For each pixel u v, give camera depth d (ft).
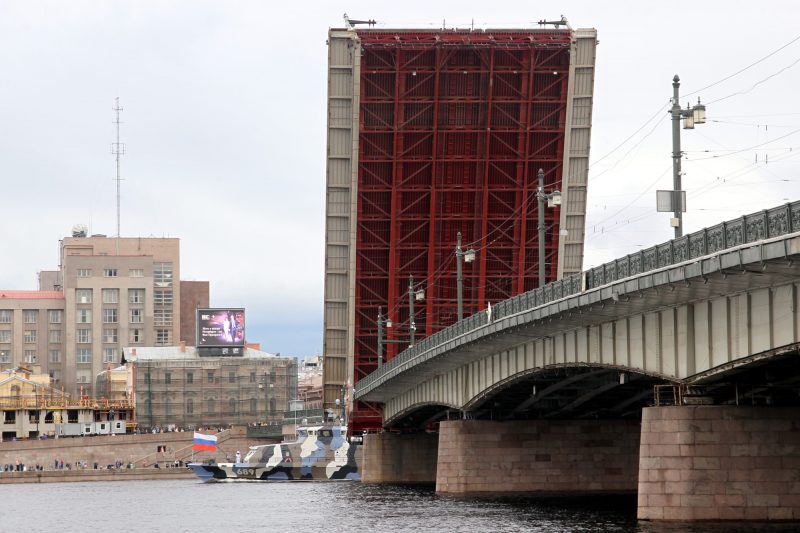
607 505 245.65
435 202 357.00
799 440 173.37
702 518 172.55
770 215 136.67
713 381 172.14
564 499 268.00
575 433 291.58
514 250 363.76
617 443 291.17
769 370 172.76
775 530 164.55
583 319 196.65
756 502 172.76
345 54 338.34
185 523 256.52
